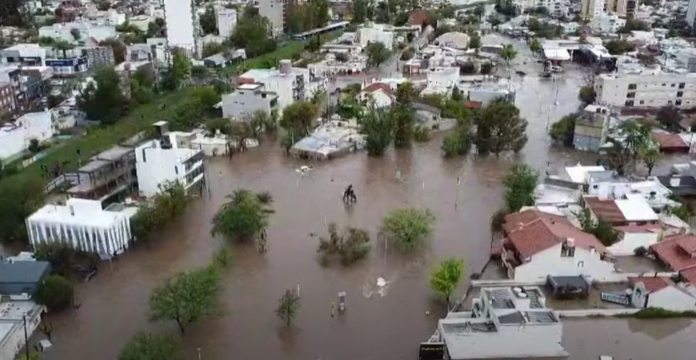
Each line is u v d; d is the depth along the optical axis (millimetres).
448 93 182500
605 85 179125
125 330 78312
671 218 103062
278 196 120000
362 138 149875
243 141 146625
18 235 99688
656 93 179375
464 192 122188
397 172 133000
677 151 145500
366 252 96938
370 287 87812
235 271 92188
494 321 70875
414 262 94625
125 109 169375
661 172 130750
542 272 86312
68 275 89938
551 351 70500
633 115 175500
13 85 172625
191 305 75562
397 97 173750
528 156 143125
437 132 161750
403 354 73000
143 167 114562
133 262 95375
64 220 95000
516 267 86375
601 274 86688
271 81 170625
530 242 88312
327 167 136375
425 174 132250
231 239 101812
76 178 115312
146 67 197625
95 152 137125
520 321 69875
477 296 84375
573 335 75750
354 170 134625
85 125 161625
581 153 145000
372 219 109688
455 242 100750
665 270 89812
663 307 80125
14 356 72062
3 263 85625
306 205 115688
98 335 77312
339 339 76000
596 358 71125
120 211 103625
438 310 82250
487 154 144750
